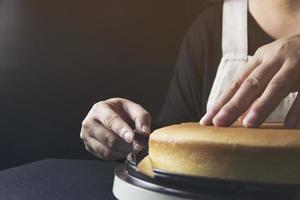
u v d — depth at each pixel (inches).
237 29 35.6
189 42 40.9
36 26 53.9
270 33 35.0
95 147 24.7
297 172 14.0
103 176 25.2
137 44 52.4
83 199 20.0
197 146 14.7
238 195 13.2
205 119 16.6
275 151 13.9
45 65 54.2
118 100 24.5
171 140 15.4
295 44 18.5
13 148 55.3
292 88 17.4
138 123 21.5
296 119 16.0
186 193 13.5
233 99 16.3
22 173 25.8
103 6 52.6
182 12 51.3
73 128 54.2
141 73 52.6
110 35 52.8
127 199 15.0
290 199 12.9
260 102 15.9
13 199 20.1
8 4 54.2
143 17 52.1
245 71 18.2
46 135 54.7
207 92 38.0
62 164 28.8
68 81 53.9
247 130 15.0
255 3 36.3
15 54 54.5
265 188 13.1
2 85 54.9
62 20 53.3
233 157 14.2
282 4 34.9
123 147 23.7
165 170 14.9
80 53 53.5
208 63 38.8
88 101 53.8
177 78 40.6
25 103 54.8
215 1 41.2
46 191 21.6
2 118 55.2
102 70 53.3
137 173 16.0
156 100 52.4
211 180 13.7
